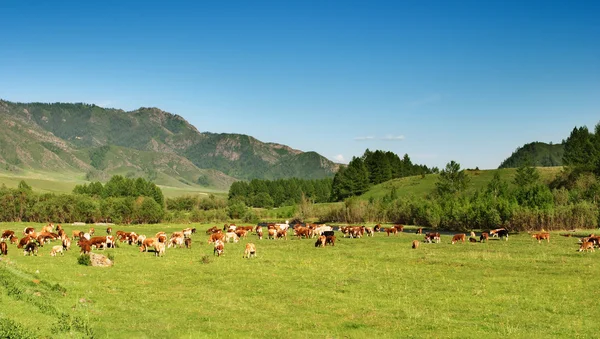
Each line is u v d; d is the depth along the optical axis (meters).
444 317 21.36
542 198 81.56
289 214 135.50
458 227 83.62
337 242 56.81
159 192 180.50
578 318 21.09
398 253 43.88
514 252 43.62
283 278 30.66
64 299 23.14
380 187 168.12
